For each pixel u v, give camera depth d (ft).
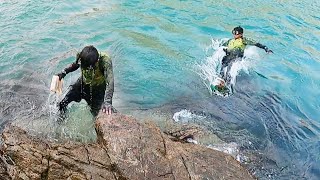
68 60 15.66
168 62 16.65
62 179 9.04
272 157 11.94
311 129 13.56
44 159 9.37
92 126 11.52
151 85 14.97
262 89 15.64
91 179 8.89
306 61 18.12
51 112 12.22
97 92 11.73
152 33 18.95
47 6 19.90
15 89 13.55
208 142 11.96
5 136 10.03
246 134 12.84
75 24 18.65
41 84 14.01
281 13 22.59
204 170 9.46
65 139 10.68
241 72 16.57
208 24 20.51
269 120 13.70
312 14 22.79
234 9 22.47
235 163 10.03
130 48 17.31
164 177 8.99
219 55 17.57
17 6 19.39
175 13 21.30
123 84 14.80
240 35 16.37
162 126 12.45
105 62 11.02
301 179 11.23
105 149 9.39
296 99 15.24
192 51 17.80
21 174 9.26
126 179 8.84
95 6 20.95
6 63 15.10
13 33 17.16
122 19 19.86
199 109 13.82
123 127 9.77
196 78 15.79
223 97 14.78
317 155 12.25
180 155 9.65
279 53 18.61
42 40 16.92
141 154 9.25
